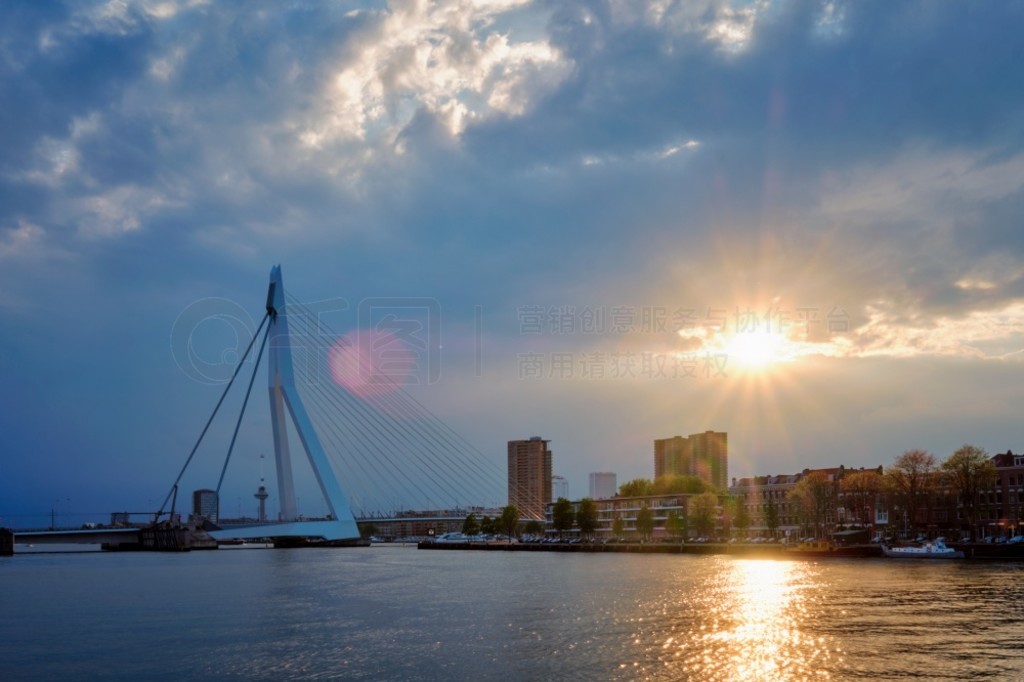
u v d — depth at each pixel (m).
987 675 63.75
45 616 99.81
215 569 178.00
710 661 68.88
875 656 70.06
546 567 173.38
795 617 90.25
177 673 67.56
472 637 80.31
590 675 64.50
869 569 152.50
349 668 67.88
